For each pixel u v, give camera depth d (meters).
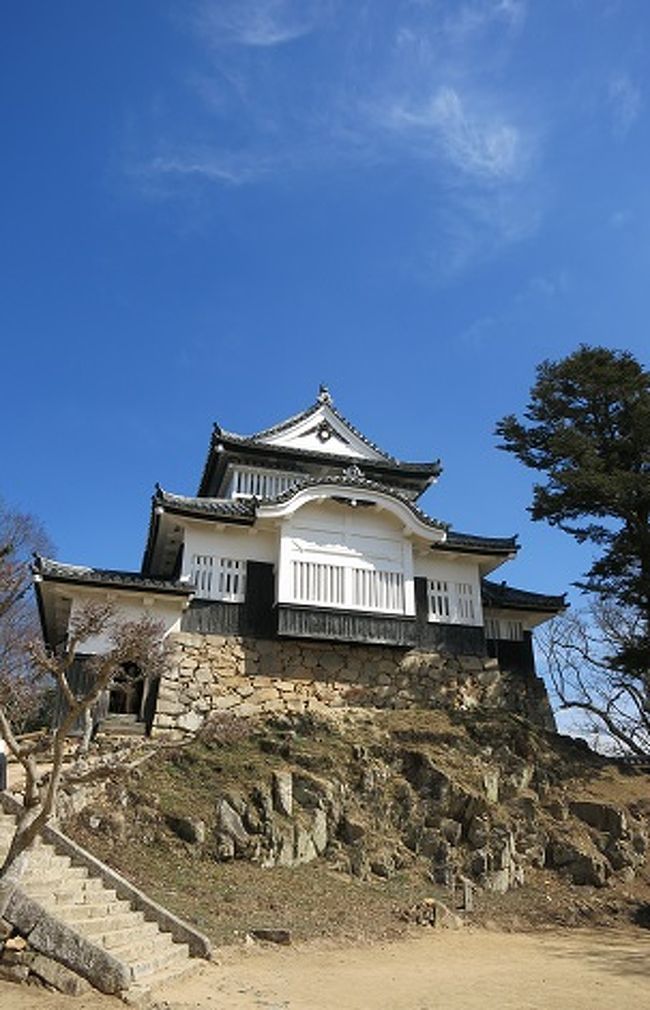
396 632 25.16
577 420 29.34
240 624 24.67
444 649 26.48
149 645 13.77
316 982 11.28
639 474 26.14
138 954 11.06
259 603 25.16
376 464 31.58
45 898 11.63
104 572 24.14
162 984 10.34
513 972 12.66
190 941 12.28
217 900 15.02
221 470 31.55
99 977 9.88
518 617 28.83
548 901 18.23
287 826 18.19
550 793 22.16
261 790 18.66
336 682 24.89
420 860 18.91
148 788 18.33
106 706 22.22
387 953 13.67
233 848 17.20
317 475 31.03
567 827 20.83
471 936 15.63
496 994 11.03
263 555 25.86
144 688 23.19
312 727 22.36
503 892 18.41
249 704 23.59
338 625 24.67
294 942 13.67
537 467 30.05
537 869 19.67
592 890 19.02
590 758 25.05
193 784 18.94
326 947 13.70
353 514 26.30
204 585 24.91
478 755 22.45
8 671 14.53
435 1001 10.47
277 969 11.96
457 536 28.78
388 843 19.06
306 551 25.38
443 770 20.95
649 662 26.91
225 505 25.77
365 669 25.38
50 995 9.60
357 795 20.05
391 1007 10.09
